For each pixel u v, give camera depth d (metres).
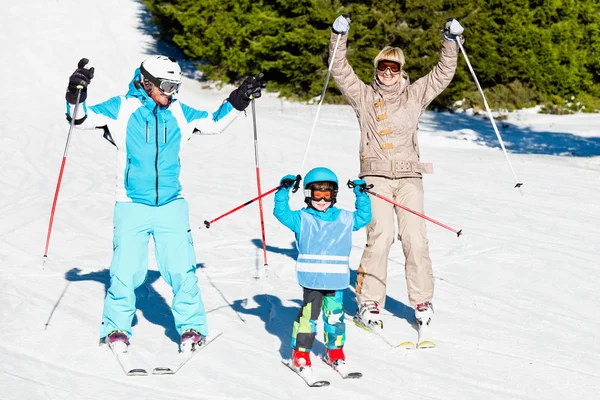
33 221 11.38
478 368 6.71
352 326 7.66
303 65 29.12
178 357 6.61
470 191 14.39
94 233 10.88
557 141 23.52
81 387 6.01
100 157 16.41
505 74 31.97
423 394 6.14
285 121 22.98
